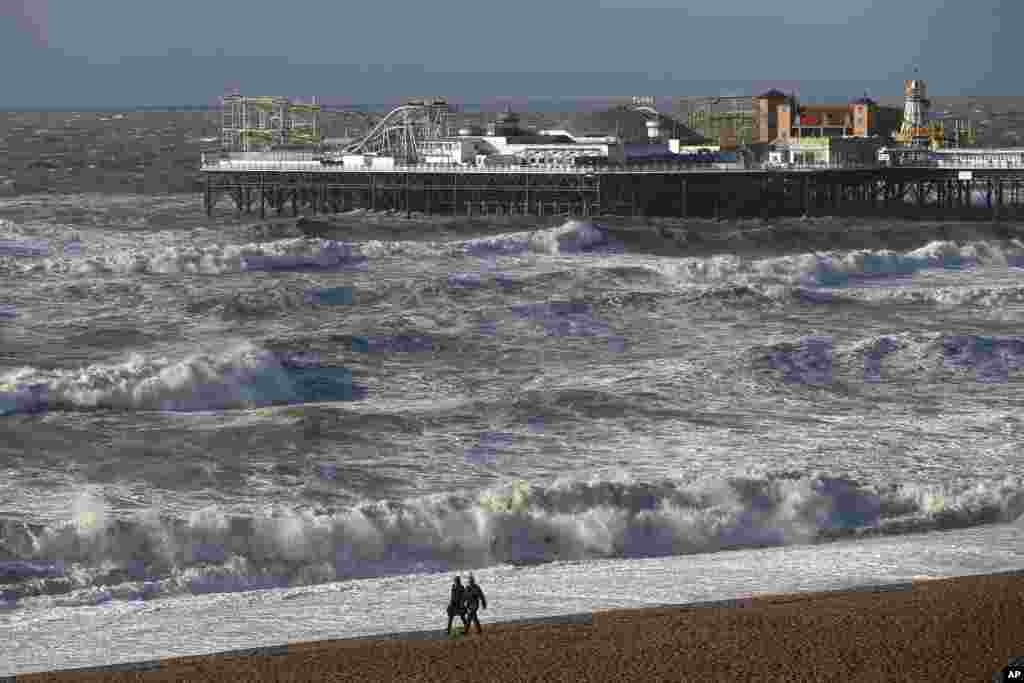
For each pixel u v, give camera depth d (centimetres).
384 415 13812
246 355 15325
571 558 10475
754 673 6800
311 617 8731
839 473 12106
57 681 7081
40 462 12181
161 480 11769
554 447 13000
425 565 10250
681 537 10825
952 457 12681
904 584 8712
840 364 16238
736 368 15950
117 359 16512
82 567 9788
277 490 11588
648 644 7325
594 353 17275
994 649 7125
